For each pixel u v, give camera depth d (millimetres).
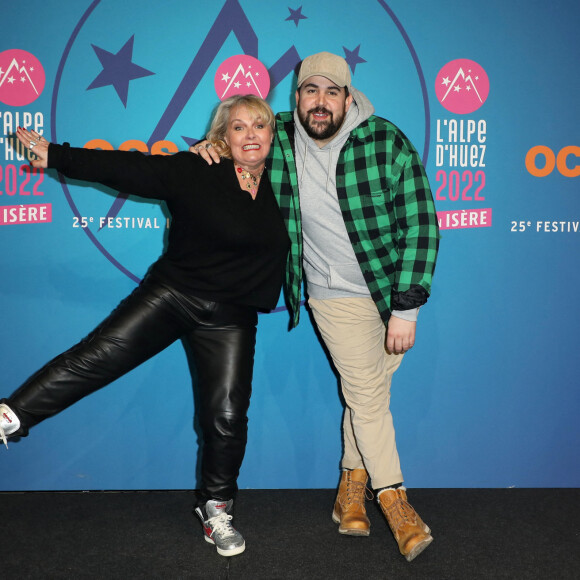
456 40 2168
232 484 1864
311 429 2279
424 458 2291
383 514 2059
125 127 2148
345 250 1870
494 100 2193
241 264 1811
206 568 1722
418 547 1745
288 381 2262
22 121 2135
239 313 1869
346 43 2152
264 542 1885
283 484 2295
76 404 2242
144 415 2256
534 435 2291
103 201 2180
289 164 1833
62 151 1631
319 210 1857
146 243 2201
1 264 2176
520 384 2281
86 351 1794
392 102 2174
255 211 1796
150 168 1696
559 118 2211
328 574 1695
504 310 2258
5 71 2117
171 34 2131
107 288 2205
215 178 1771
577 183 2236
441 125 2188
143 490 2271
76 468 2264
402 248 1804
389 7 2146
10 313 2191
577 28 2189
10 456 2248
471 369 2273
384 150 1792
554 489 2293
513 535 1927
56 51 2115
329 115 1757
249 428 2273
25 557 1766
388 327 1821
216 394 1834
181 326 1856
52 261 2186
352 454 2068
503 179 2219
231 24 2137
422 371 2268
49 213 2170
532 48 2186
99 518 2033
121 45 2125
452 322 2254
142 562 1749
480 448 2293
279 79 2160
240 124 1749
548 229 2240
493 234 2230
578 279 2262
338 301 1922
